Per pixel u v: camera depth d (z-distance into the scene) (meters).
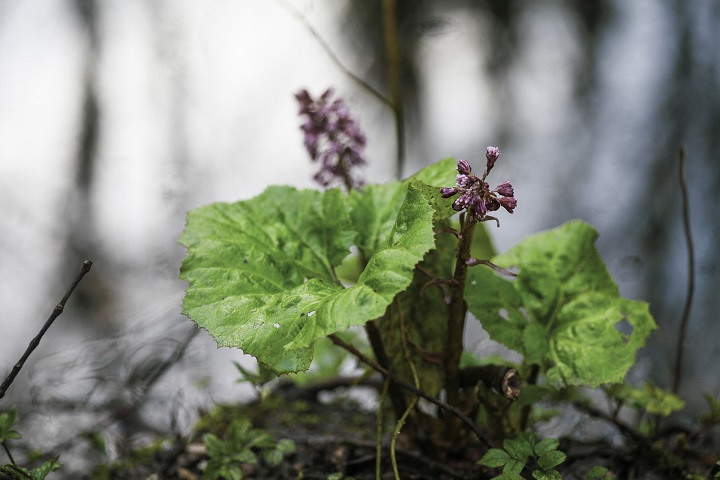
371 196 2.41
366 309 1.84
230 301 2.07
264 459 2.72
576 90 6.58
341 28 7.13
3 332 4.76
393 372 2.29
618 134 6.24
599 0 7.32
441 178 2.22
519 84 6.66
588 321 2.36
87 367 4.00
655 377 3.69
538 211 5.69
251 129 6.36
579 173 5.91
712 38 6.87
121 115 6.62
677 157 5.94
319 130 2.59
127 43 7.23
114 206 5.87
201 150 6.36
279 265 2.24
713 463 2.57
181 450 2.87
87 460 3.04
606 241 5.39
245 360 4.10
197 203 5.87
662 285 4.92
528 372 2.51
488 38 7.00
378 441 2.23
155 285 5.10
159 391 3.69
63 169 6.20
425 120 6.41
